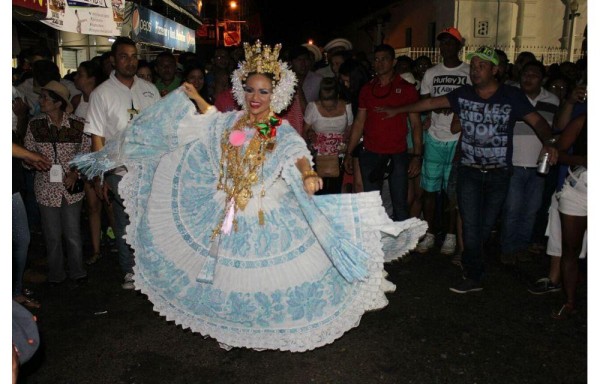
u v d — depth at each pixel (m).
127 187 4.25
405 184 6.16
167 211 4.10
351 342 4.43
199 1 19.12
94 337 4.52
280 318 3.79
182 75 8.29
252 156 3.87
